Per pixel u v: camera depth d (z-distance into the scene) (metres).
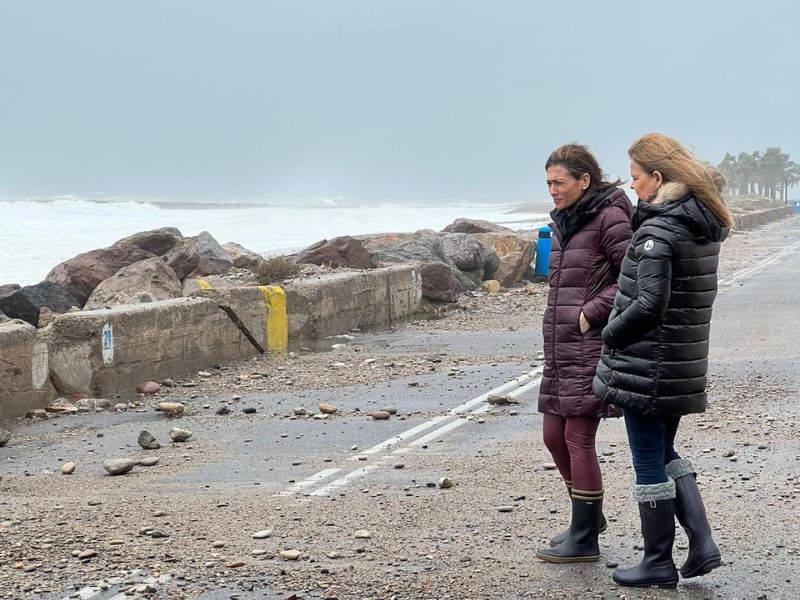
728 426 9.27
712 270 5.03
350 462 8.34
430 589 5.31
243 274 21.61
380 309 18.56
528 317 19.61
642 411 5.02
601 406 5.47
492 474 7.77
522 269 26.61
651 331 4.98
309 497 7.24
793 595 5.13
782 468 7.73
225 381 12.72
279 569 5.65
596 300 5.41
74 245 45.19
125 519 6.70
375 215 101.38
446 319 19.58
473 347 15.40
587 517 5.62
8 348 10.45
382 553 5.91
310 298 16.30
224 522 6.61
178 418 10.48
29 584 5.46
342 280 17.31
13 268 34.41
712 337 15.47
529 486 7.38
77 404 11.07
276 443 9.19
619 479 7.49
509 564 5.68
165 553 5.96
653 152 5.00
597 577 5.43
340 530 6.39
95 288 19.19
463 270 24.88
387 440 9.18
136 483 7.80
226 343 14.10
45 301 17.11
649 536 5.25
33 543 6.18
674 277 4.93
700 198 4.94
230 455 8.74
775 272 28.53
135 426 10.09
